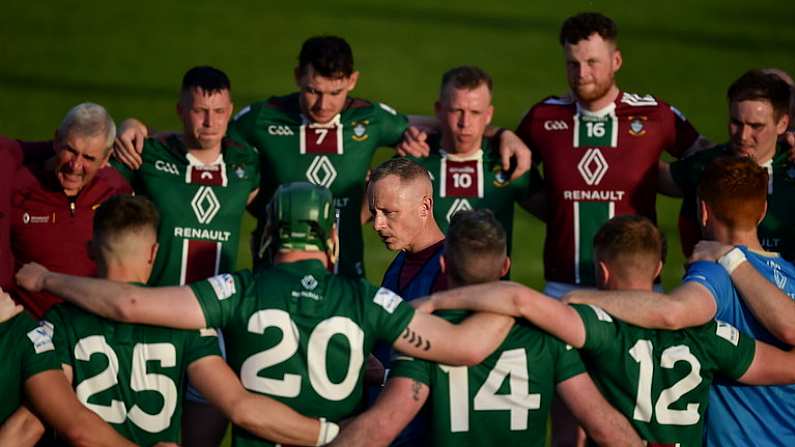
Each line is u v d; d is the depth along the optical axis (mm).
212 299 16406
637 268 17359
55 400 16219
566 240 25562
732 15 79812
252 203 26312
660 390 17359
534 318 16562
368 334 16609
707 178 19156
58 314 16797
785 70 67000
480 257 16797
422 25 78500
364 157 25906
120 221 16734
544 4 85500
